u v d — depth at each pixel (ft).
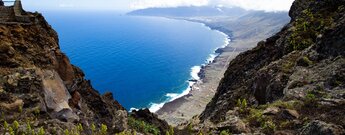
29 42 98.37
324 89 90.74
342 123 68.90
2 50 90.07
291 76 106.42
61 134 79.00
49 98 88.89
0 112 79.25
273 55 156.97
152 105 581.12
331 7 146.41
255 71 158.10
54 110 87.66
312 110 79.36
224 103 141.90
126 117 104.47
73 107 96.32
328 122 70.59
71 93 99.30
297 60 117.70
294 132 71.82
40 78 89.97
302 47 131.85
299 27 146.41
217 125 86.53
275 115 81.56
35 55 96.32
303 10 164.76
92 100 107.45
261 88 121.08
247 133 76.18
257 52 176.96
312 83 96.73
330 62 104.68
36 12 111.14
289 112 79.15
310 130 67.26
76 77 110.93
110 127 98.94
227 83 179.63
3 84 84.02
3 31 93.97
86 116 96.68
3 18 98.89
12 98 82.64
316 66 107.34
